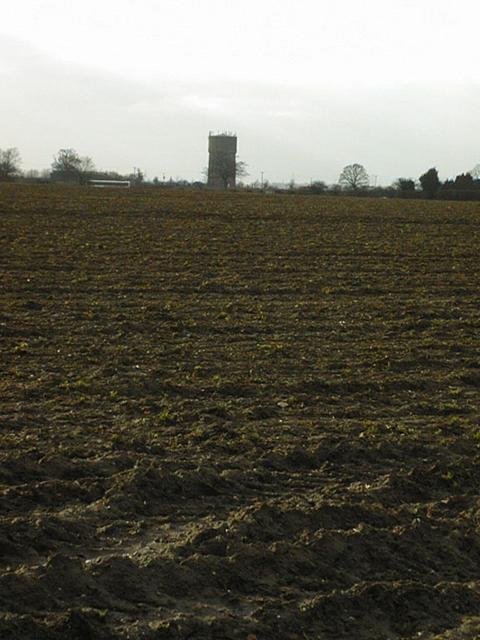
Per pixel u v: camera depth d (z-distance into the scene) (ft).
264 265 81.41
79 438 31.58
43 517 24.11
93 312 56.75
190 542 23.24
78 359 44.01
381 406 37.96
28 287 65.36
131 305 59.88
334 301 64.08
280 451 30.73
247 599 20.90
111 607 20.07
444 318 59.00
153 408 35.83
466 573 23.09
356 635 19.90
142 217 132.36
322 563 22.59
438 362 46.21
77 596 20.21
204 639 19.06
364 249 96.53
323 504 25.57
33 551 22.47
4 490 25.95
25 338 48.52
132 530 24.35
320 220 138.21
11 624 18.47
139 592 20.72
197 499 26.68
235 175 448.24
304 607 20.49
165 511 25.79
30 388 37.78
